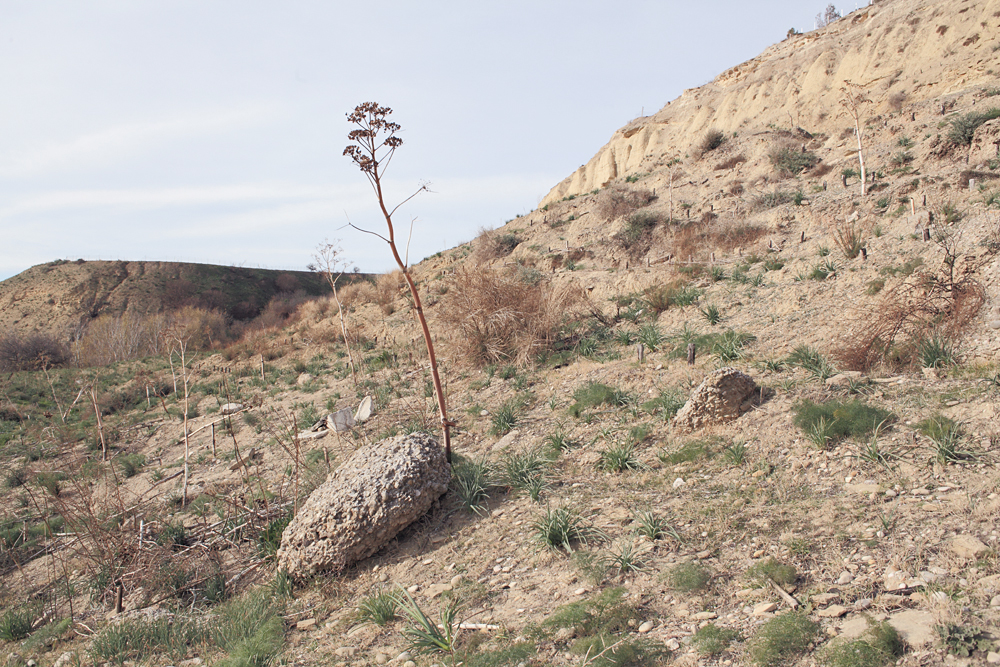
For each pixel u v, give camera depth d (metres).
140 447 14.28
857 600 3.47
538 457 7.30
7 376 26.84
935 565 3.60
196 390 19.97
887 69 32.56
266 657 4.29
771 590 3.81
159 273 74.94
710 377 7.19
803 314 10.65
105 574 6.71
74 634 5.80
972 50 29.06
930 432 5.36
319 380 17.58
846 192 20.02
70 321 64.75
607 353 11.85
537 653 3.64
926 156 20.52
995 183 13.66
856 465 5.31
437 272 30.91
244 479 8.90
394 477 6.03
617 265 23.36
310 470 8.45
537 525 5.46
